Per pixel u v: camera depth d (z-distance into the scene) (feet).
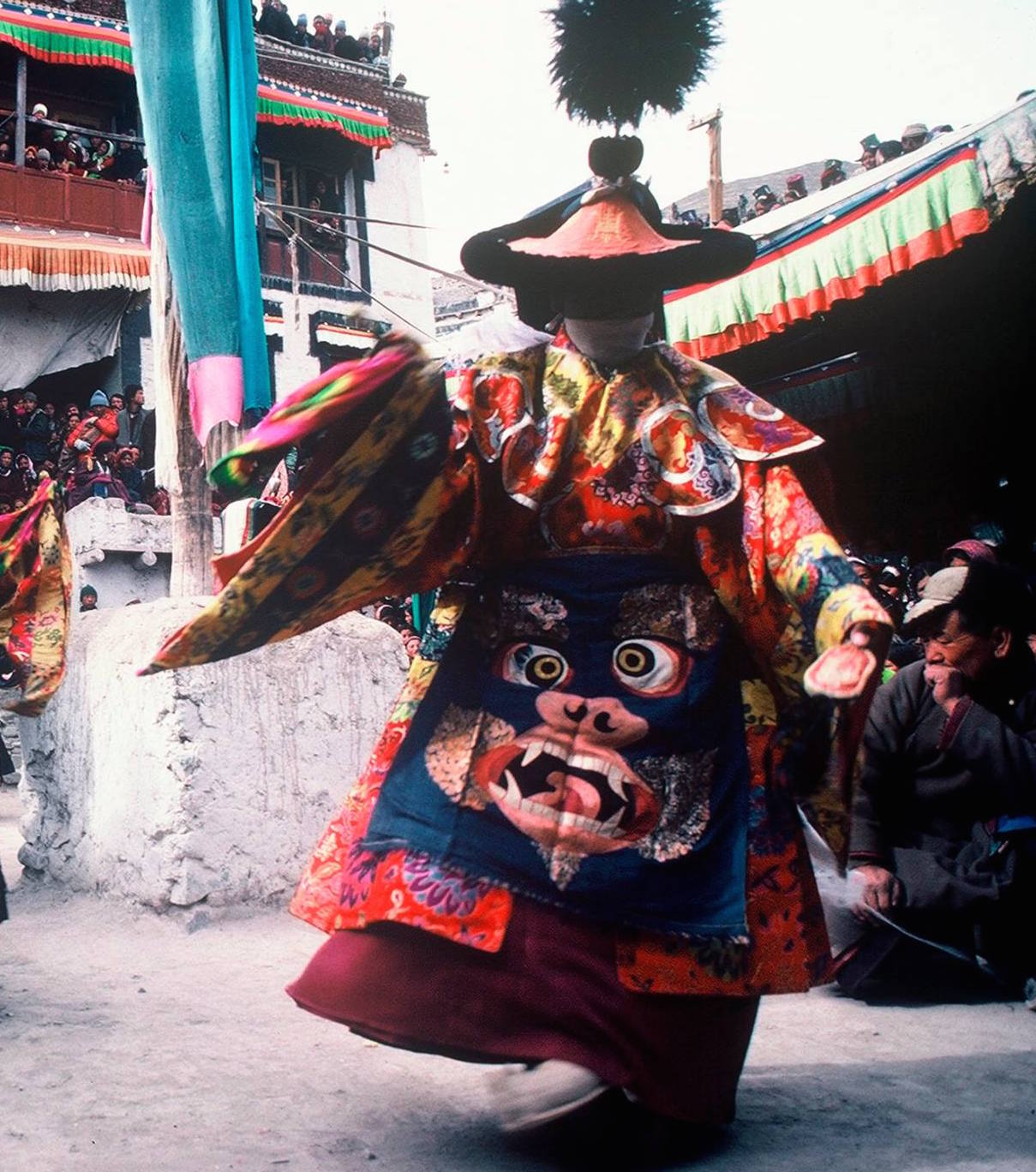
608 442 7.83
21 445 57.52
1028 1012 11.17
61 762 16.42
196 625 7.48
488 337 8.52
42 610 12.90
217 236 17.34
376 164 76.79
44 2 61.98
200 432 17.04
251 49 18.37
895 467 37.27
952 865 11.48
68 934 13.94
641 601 7.70
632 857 7.23
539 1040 6.95
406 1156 7.36
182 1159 7.19
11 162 64.13
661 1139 7.48
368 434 7.06
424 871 7.22
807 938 7.60
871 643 6.82
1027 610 11.50
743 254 8.43
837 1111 8.36
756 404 7.95
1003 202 23.20
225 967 12.28
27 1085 8.52
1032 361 33.58
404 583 8.08
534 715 7.52
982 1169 7.32
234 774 14.34
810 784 7.77
